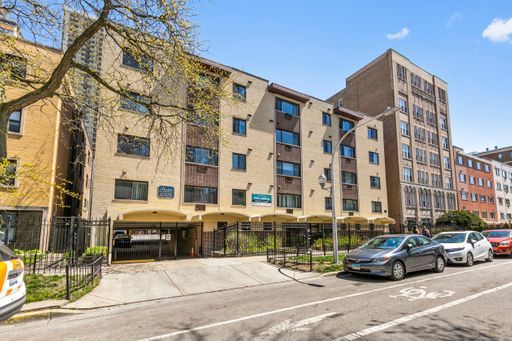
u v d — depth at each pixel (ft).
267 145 85.51
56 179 53.31
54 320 20.70
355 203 103.86
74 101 39.29
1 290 15.52
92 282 30.17
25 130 49.73
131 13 31.83
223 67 75.36
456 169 150.51
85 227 47.37
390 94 124.57
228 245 60.39
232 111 80.07
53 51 50.62
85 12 32.63
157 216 61.11
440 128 140.36
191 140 71.31
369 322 18.93
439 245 40.40
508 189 188.03
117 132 60.85
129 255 58.95
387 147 123.65
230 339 16.51
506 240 56.34
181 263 43.68
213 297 27.66
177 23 32.24
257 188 81.41
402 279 34.17
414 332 17.04
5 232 45.68
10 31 35.55
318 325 18.51
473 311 21.04
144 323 19.75
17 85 33.96
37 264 38.17
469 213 114.73
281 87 89.10
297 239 80.28
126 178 60.95
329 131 101.50
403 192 117.91
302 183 90.89
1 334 17.95
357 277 35.96
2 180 31.07
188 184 69.67
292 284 32.86
